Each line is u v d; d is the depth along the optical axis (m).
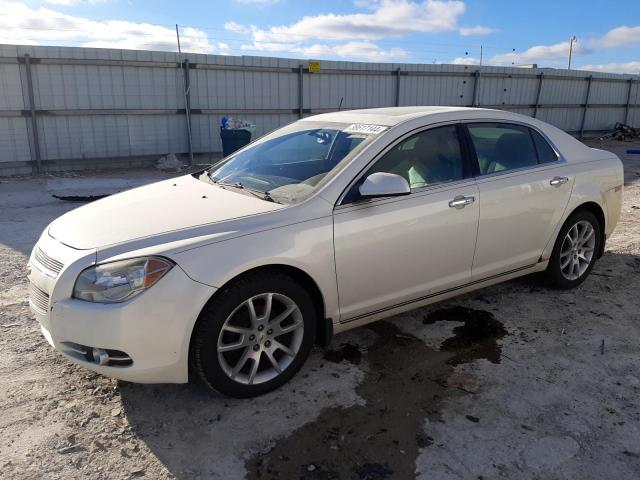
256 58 14.44
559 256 4.57
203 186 3.87
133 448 2.76
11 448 2.74
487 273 4.09
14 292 4.78
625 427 2.92
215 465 2.65
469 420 2.98
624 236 6.61
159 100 13.46
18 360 3.58
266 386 3.19
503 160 4.17
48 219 7.79
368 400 3.17
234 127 13.04
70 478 2.55
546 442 2.80
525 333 4.00
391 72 16.83
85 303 2.79
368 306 3.52
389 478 2.56
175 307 2.79
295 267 3.13
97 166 13.14
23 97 12.02
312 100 15.67
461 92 18.70
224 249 2.92
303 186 3.44
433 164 3.77
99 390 3.26
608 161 4.86
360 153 3.50
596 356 3.67
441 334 3.98
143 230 3.03
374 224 3.39
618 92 23.41
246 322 3.10
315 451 2.75
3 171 12.16
